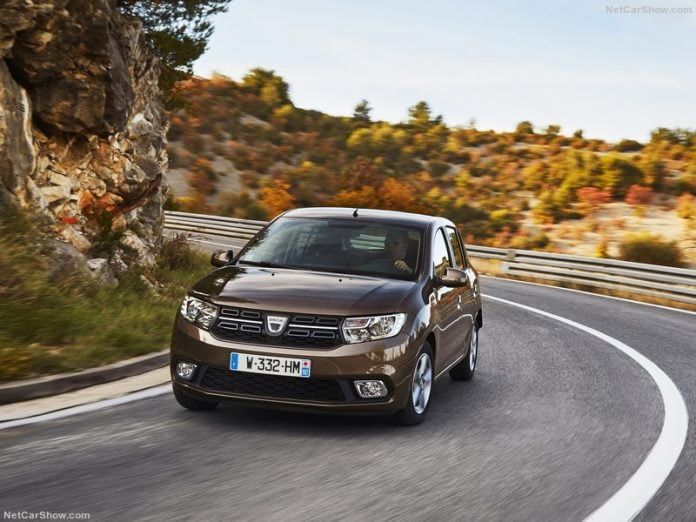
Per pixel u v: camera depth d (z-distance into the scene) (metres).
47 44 10.84
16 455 5.07
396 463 5.39
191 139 51.12
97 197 12.68
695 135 56.56
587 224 40.00
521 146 63.25
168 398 6.90
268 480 4.86
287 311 5.97
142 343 8.48
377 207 30.08
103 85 11.73
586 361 10.07
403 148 59.78
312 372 5.84
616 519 4.51
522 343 11.34
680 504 4.84
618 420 6.98
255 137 55.19
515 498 4.79
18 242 9.76
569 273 21.83
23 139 10.77
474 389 8.12
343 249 7.20
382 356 5.97
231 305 6.06
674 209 43.22
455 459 5.57
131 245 13.45
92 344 8.15
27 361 7.04
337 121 63.88
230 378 6.00
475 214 43.09
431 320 6.61
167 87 19.56
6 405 6.39
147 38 18.19
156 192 15.44
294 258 7.11
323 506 4.44
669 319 15.29
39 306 8.73
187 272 15.64
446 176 55.38
